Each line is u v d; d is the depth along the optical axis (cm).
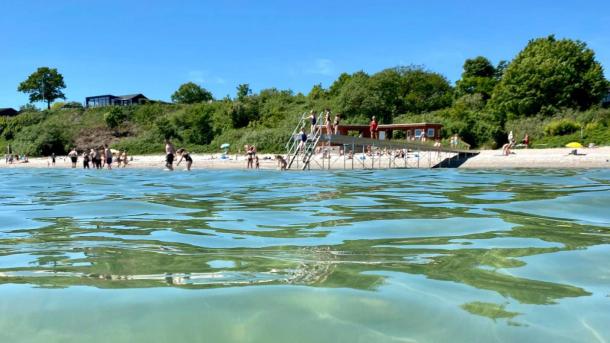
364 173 1360
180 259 251
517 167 2038
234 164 2819
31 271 227
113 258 255
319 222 385
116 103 8238
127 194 684
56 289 194
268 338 145
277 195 641
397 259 247
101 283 203
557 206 472
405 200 549
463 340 144
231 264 238
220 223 386
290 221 393
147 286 198
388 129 3869
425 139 3372
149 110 6112
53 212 476
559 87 4369
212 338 146
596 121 3697
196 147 4644
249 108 5353
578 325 155
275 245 290
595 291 190
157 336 147
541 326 154
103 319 160
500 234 319
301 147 1953
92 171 1934
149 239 315
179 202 559
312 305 172
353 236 319
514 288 194
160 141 5006
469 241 296
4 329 152
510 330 151
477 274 216
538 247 275
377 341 143
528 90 4447
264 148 4066
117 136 5644
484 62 6631
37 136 5119
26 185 938
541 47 4884
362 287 195
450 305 173
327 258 251
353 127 3769
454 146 3212
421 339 144
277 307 170
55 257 259
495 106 4688
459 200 542
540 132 3844
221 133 5038
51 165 3512
